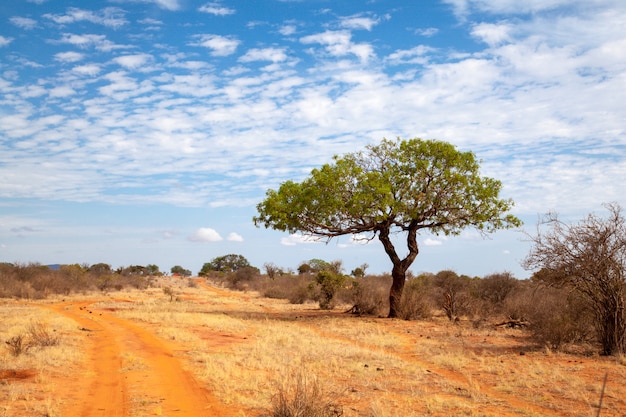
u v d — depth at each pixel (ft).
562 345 51.67
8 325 66.23
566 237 49.29
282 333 64.08
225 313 98.63
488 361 45.39
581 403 30.73
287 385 30.32
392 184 90.07
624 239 47.47
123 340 56.59
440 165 89.25
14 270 165.48
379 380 37.68
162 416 27.73
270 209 88.28
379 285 110.93
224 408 29.32
